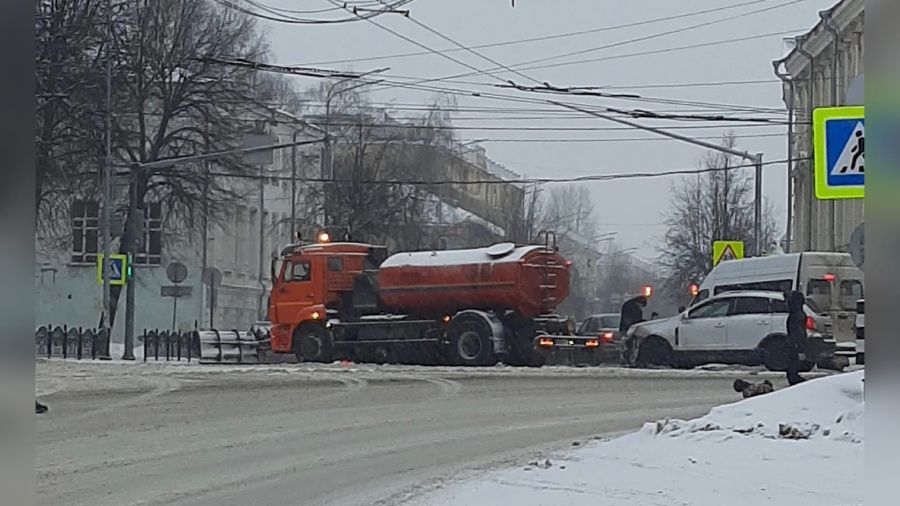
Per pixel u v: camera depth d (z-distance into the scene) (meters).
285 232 63.81
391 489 10.94
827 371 26.47
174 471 12.05
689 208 57.53
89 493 10.62
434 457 13.34
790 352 21.28
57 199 41.53
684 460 11.70
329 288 32.09
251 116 48.72
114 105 40.78
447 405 19.41
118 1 40.81
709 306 27.77
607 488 10.37
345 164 52.50
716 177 55.34
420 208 52.59
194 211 45.06
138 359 38.53
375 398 20.48
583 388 22.59
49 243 44.91
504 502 9.85
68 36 37.81
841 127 11.02
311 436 15.20
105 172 37.88
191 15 43.47
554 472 11.47
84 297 54.12
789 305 21.53
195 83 43.41
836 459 11.33
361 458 13.22
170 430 15.51
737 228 54.66
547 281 30.20
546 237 32.09
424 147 56.12
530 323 30.25
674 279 58.53
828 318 26.59
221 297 60.19
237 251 62.25
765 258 29.92
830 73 46.69
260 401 19.67
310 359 32.03
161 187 44.22
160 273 55.56
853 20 42.09
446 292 30.47
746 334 27.03
